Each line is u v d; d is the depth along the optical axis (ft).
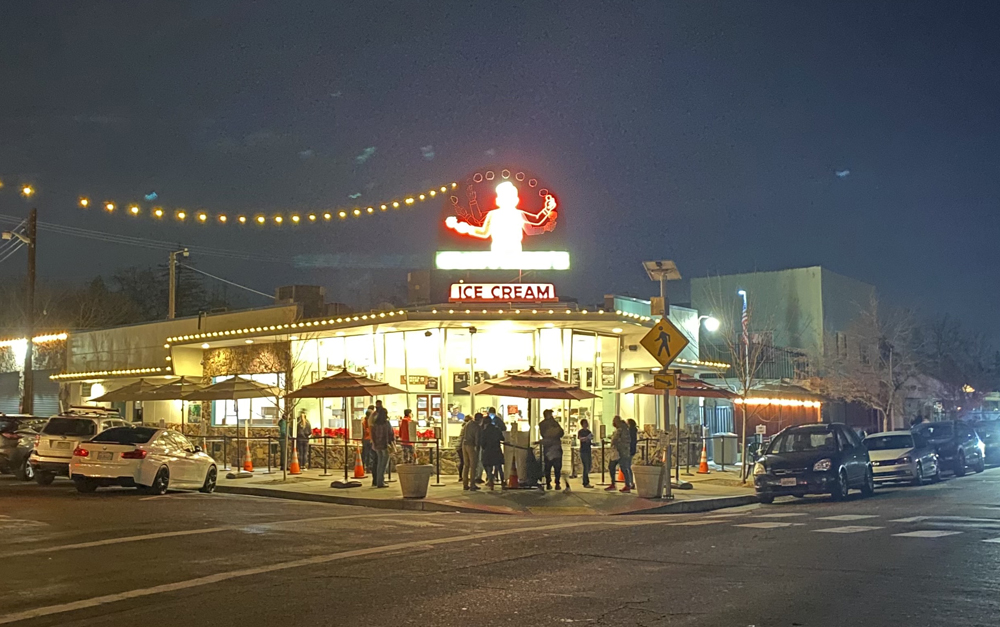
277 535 46.44
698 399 126.31
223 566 37.04
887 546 41.65
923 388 178.60
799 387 126.00
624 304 112.37
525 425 99.45
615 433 76.59
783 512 61.36
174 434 75.31
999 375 231.50
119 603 30.04
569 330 98.78
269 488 76.18
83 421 80.43
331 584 32.99
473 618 27.35
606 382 104.01
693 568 35.83
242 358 113.39
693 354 126.82
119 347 134.21
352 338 103.65
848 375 148.05
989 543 42.29
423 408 98.17
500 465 73.72
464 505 64.28
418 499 66.80
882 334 155.63
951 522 51.75
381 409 77.97
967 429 108.06
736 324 141.18
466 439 73.92
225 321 117.39
